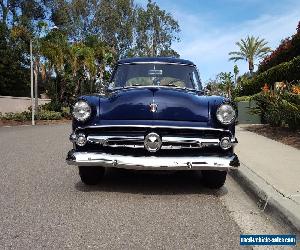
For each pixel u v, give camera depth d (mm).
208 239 4004
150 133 5340
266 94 15305
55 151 10602
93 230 4215
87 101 5586
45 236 4027
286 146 10289
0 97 33094
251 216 4793
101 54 44281
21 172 7398
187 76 6906
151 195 5699
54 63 36688
